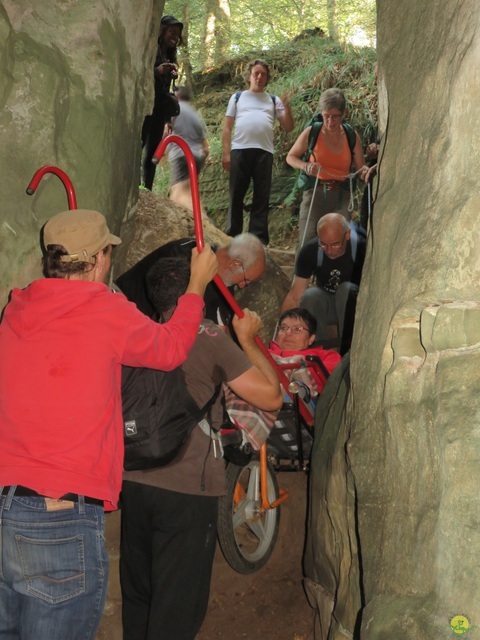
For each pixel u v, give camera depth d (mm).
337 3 14688
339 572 2932
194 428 2619
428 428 2035
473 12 2244
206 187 9539
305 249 4836
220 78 10945
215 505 2695
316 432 3332
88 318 2139
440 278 2168
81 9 3129
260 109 6594
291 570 3799
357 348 2680
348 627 2734
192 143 6223
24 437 2053
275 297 5492
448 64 2328
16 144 2850
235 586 3656
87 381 2094
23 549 2016
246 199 8914
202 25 14469
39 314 2135
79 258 2207
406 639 1906
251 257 3756
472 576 1791
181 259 2795
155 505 2598
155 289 2719
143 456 2502
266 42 14719
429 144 2387
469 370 1931
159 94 5582
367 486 2418
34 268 2863
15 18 2920
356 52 10000
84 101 3076
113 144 3248
